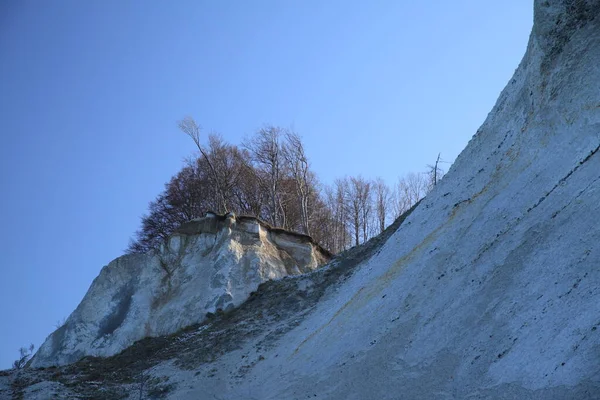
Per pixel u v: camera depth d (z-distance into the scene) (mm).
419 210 26484
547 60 22438
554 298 16250
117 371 30594
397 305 21641
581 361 14094
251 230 40406
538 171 20906
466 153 26016
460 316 18625
